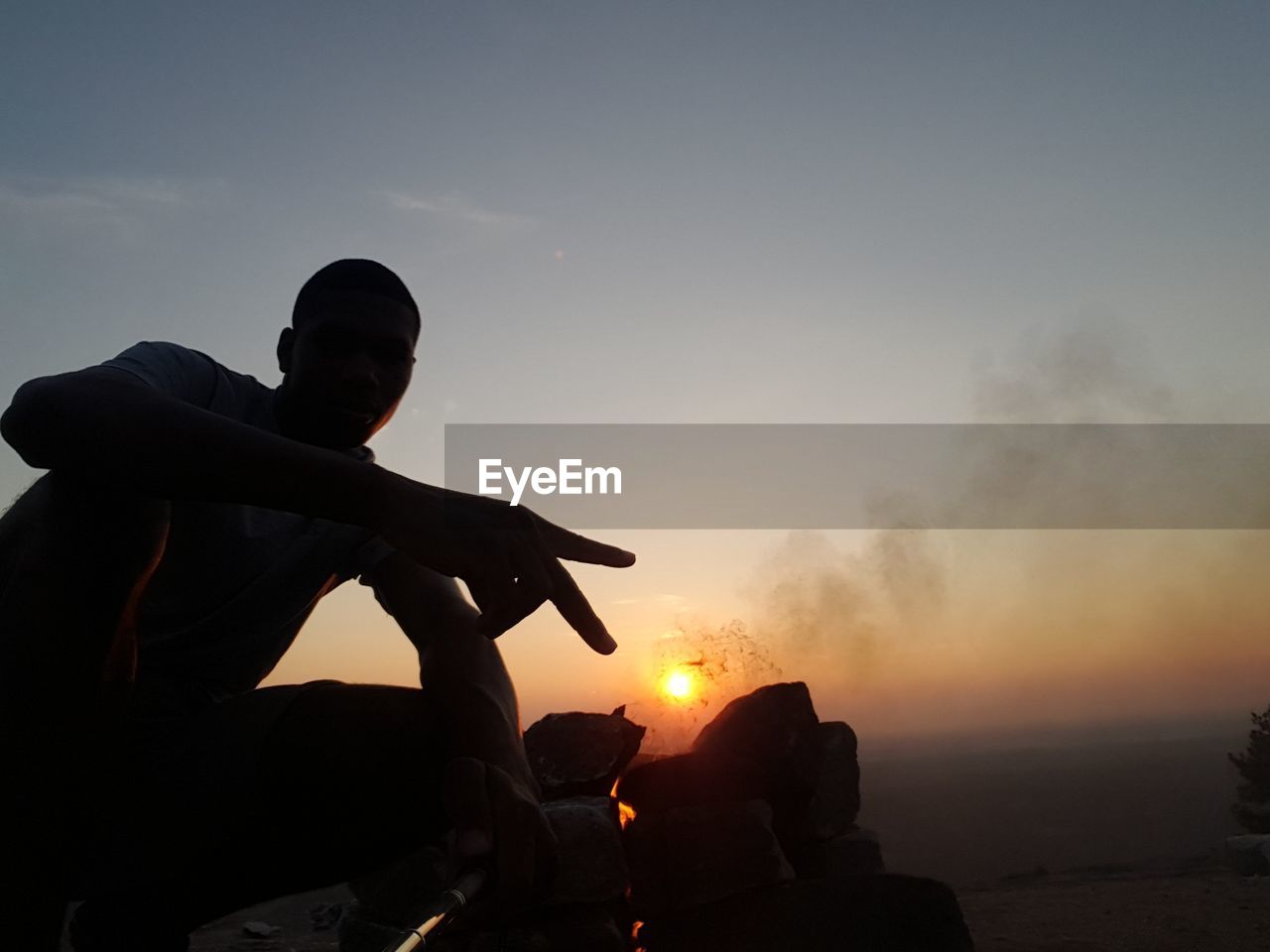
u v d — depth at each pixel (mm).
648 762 2908
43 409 880
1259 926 3674
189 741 1230
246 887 1239
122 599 940
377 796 1202
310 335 1448
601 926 2443
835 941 2639
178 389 1273
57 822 922
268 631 1434
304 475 902
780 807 2910
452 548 916
